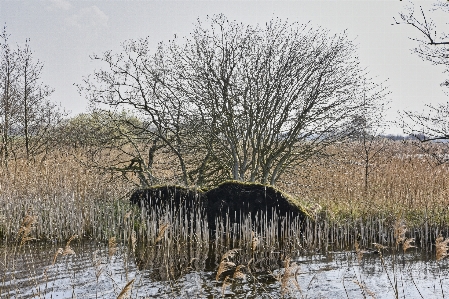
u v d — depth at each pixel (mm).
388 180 15188
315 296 8039
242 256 10703
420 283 8648
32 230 12211
